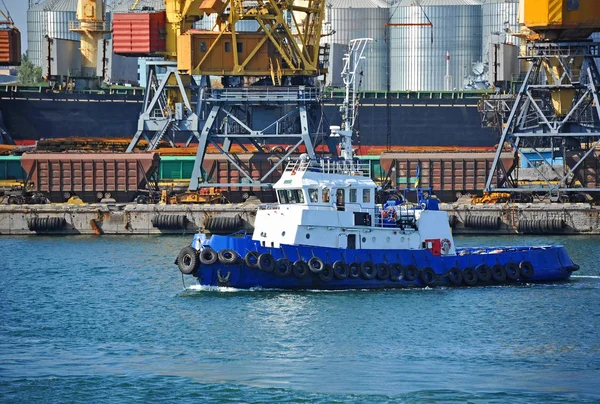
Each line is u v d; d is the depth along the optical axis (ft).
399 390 404.16
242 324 488.02
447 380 414.62
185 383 412.77
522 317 501.15
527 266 575.38
